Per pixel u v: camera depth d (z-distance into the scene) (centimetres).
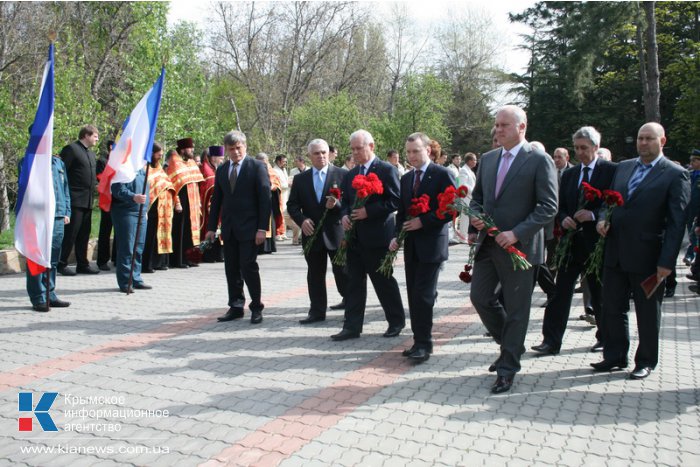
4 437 356
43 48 1688
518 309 428
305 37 2817
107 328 592
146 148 746
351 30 2931
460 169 1166
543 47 3622
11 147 1450
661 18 3309
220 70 2820
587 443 352
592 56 2631
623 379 461
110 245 959
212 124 1950
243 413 390
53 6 1870
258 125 2892
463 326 613
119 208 758
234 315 629
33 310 661
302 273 930
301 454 334
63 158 858
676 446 349
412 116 2722
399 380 454
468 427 371
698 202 809
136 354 511
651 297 452
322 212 608
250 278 612
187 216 989
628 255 449
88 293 759
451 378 460
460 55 4416
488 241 430
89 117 1459
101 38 2097
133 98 1772
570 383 452
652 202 440
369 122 2722
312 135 2573
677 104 2933
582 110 3422
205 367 479
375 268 550
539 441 353
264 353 517
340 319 638
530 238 417
